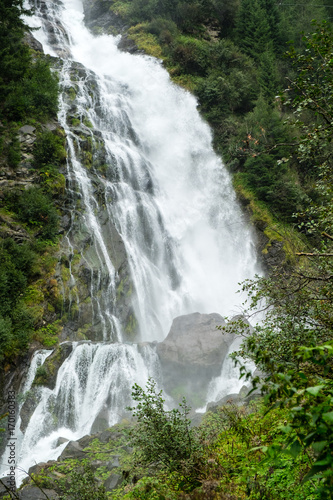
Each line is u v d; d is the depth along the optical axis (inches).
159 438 198.1
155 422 206.4
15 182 781.9
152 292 911.0
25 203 751.7
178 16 1625.2
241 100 1381.6
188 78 1429.6
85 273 768.9
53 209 778.2
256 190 1156.5
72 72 1235.2
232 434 216.7
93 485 233.1
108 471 362.3
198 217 1169.4
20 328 613.0
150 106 1326.3
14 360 574.6
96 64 1505.9
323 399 97.6
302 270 242.5
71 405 573.6
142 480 194.2
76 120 1051.9
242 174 1222.3
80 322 724.7
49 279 698.2
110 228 892.0
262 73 1393.9
